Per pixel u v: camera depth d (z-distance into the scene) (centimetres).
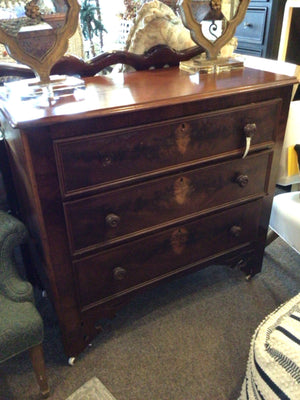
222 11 129
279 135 127
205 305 149
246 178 125
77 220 101
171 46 137
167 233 121
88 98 99
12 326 95
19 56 99
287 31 202
